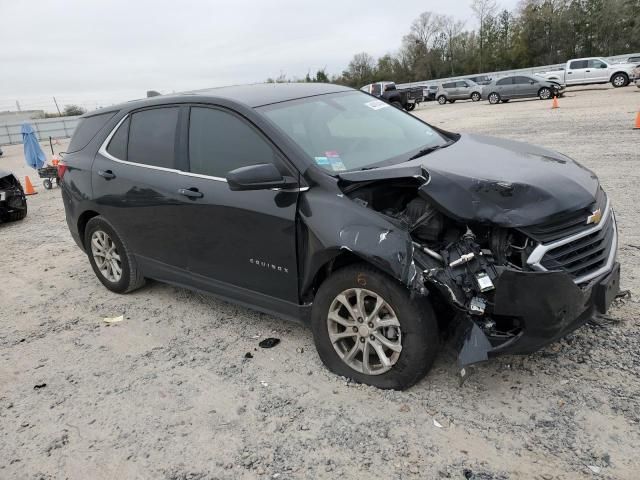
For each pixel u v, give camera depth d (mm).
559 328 2852
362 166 3654
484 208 2918
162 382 3697
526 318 2803
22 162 25156
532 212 2891
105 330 4605
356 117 4262
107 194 4875
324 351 3521
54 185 14133
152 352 4141
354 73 84250
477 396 3176
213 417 3256
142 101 4832
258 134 3734
